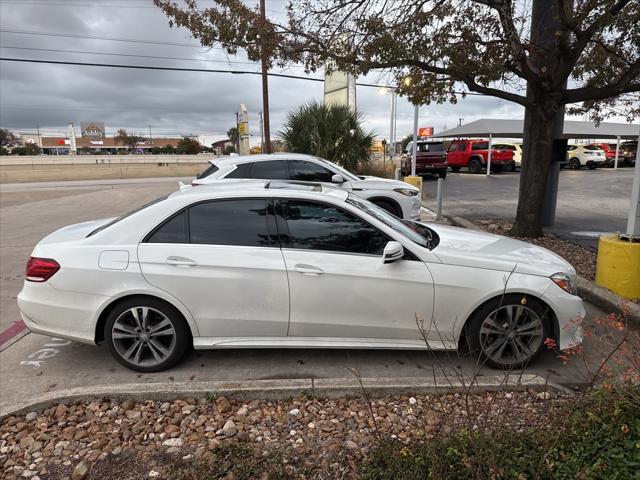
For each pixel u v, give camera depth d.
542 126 8.48
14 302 6.11
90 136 121.19
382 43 7.28
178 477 2.67
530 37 8.16
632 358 3.44
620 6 6.48
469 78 7.86
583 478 2.33
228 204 4.00
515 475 2.35
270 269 3.85
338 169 8.91
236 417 3.23
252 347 3.97
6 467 2.83
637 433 2.61
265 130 22.73
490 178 26.38
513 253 4.13
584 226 10.53
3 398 3.71
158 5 8.45
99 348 4.60
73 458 2.89
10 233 11.20
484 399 3.36
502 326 3.91
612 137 35.50
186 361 4.25
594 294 5.56
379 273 3.83
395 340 3.94
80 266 3.90
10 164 66.50
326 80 24.47
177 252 3.89
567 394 3.33
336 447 2.88
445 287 3.83
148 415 3.29
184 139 105.81
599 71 7.89
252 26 8.18
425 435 2.71
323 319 3.89
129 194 21.02
